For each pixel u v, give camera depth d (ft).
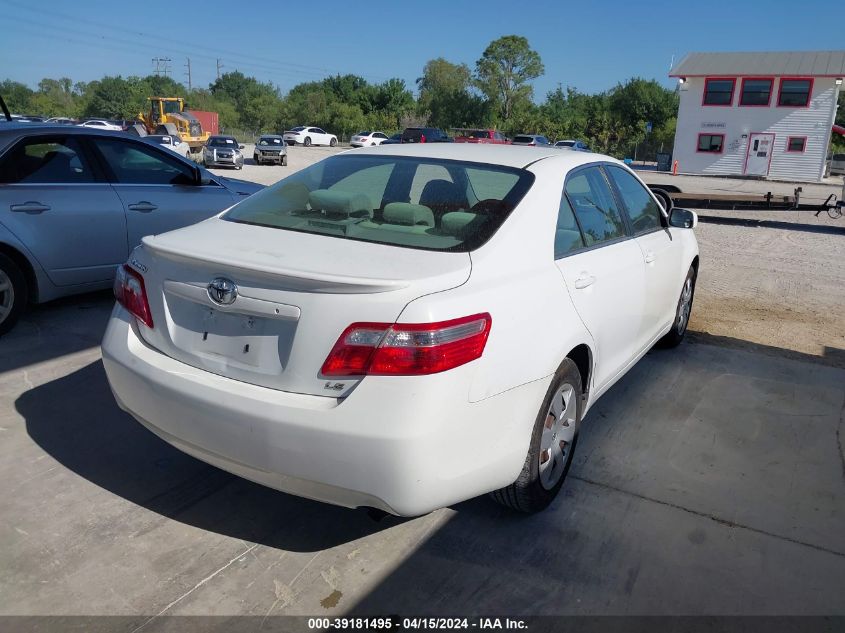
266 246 8.95
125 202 18.39
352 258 8.51
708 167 132.87
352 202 10.18
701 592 8.89
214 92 385.50
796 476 11.88
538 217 10.00
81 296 20.08
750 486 11.50
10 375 14.43
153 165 19.43
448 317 7.77
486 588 8.80
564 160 11.59
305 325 7.85
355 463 7.66
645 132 193.16
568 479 11.46
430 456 7.74
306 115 246.68
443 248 8.96
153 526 9.76
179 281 8.80
